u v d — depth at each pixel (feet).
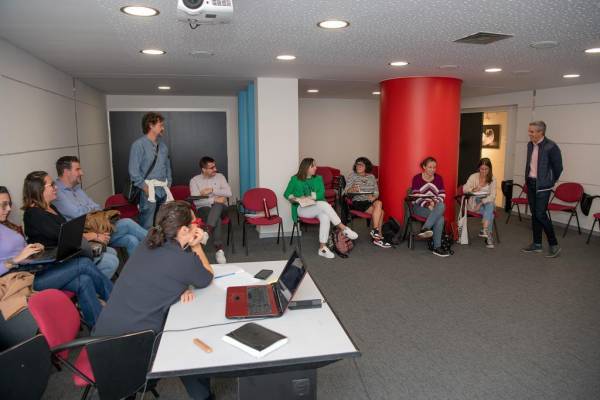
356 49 13.50
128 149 28.27
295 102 20.77
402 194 20.67
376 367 9.55
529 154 17.99
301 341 5.89
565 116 23.59
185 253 7.14
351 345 5.80
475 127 31.27
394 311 12.55
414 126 20.10
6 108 11.59
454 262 17.25
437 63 16.19
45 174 10.77
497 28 10.87
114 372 6.33
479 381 8.98
